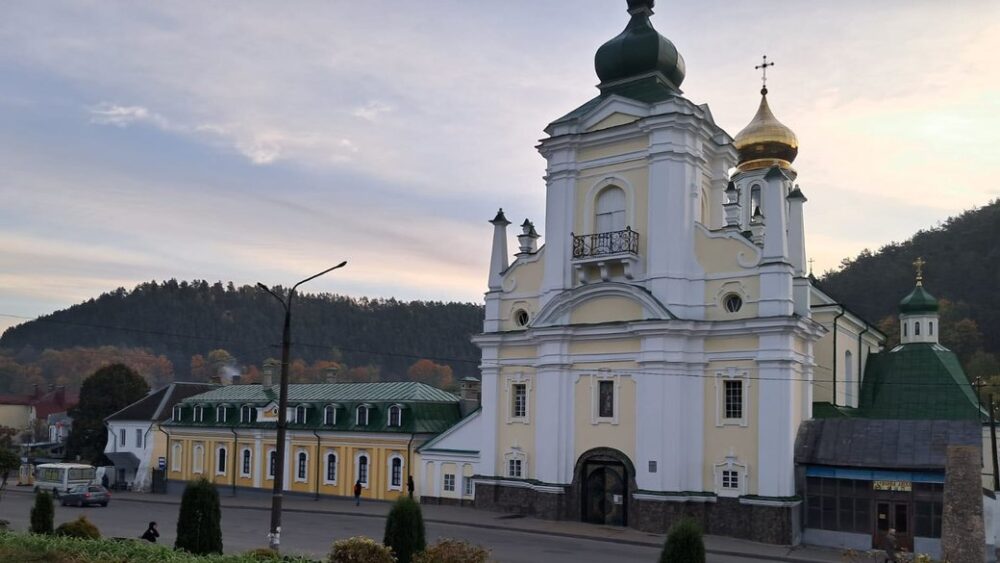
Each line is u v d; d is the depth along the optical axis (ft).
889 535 94.48
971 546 101.81
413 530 79.36
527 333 144.05
